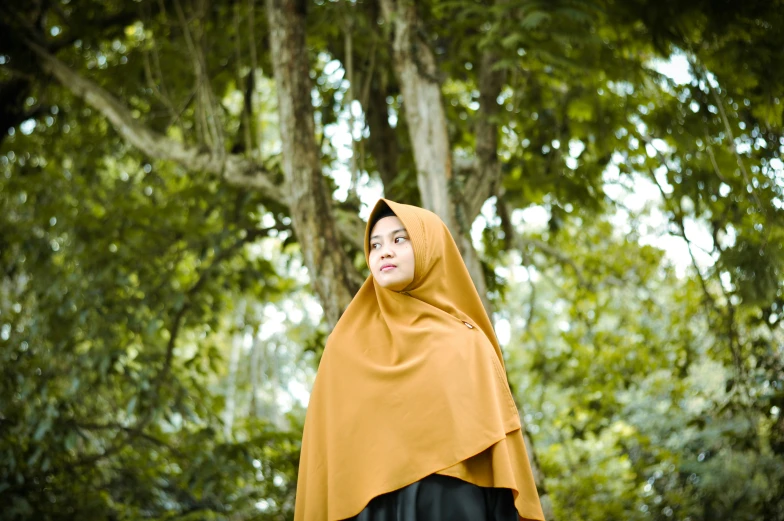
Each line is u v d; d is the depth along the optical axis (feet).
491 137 20.79
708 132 20.85
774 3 18.62
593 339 30.48
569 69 19.76
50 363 24.85
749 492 30.91
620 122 23.07
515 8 18.79
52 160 29.40
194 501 27.32
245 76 25.91
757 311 25.59
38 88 28.09
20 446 24.04
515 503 7.83
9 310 26.96
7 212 27.91
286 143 18.90
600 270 30.83
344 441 8.45
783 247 19.66
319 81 27.12
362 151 21.45
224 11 26.32
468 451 7.93
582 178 24.81
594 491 32.58
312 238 18.16
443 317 8.86
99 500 26.17
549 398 37.45
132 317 24.41
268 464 26.94
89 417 26.43
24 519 23.57
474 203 20.04
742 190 20.97
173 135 30.48
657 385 33.63
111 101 23.79
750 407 24.98
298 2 19.94
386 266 8.95
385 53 24.12
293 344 48.85
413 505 7.80
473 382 8.34
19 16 25.70
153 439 25.73
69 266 25.93
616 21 20.66
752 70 19.35
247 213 26.22
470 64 26.02
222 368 41.42
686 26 19.90
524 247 26.12
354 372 8.77
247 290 27.68
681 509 32.27
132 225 25.88
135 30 30.48
